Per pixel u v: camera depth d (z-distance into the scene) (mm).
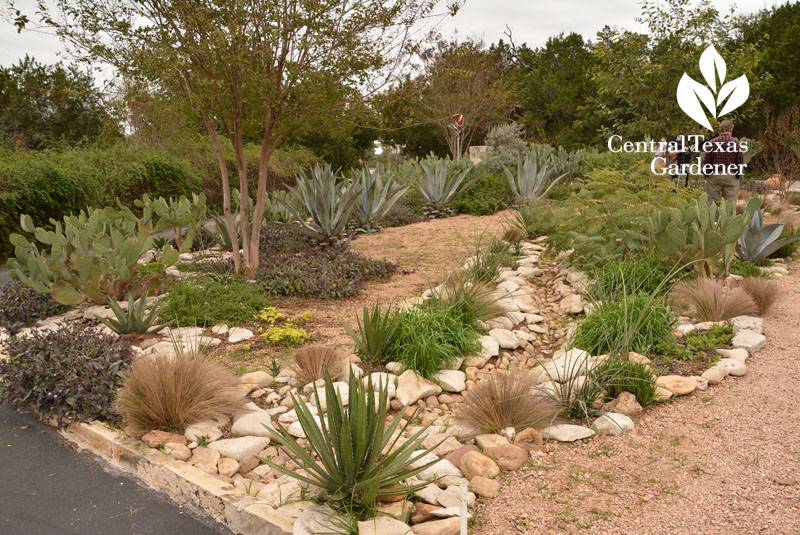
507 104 35438
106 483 3887
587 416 4219
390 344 5344
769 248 8078
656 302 5863
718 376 4801
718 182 10539
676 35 15898
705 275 6871
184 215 9875
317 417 4348
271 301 7375
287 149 24734
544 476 3646
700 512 3211
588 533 3104
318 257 9172
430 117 31969
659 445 3932
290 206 12023
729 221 6816
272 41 7145
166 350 5633
